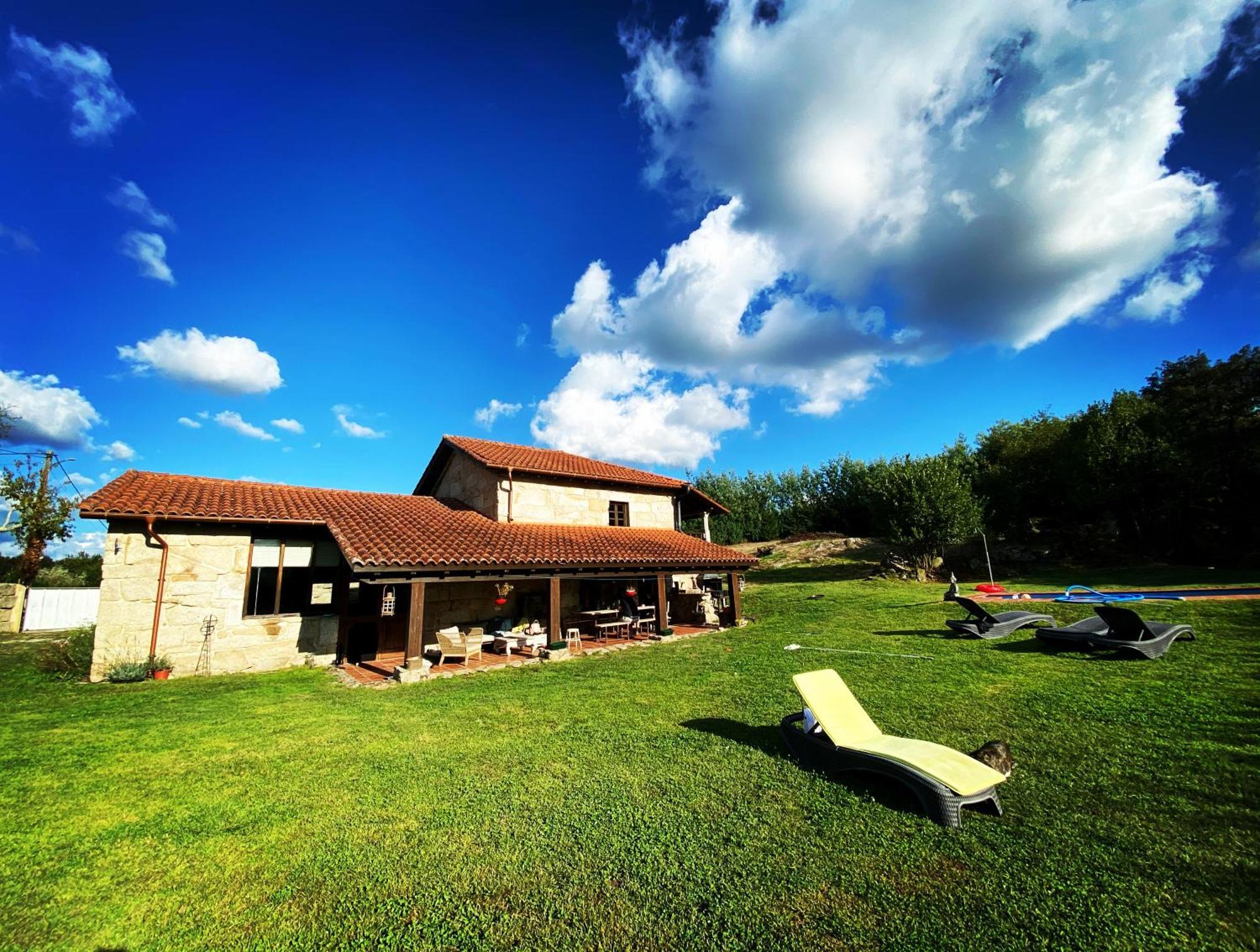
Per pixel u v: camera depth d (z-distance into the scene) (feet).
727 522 147.64
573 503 63.00
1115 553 93.76
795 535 142.82
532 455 66.90
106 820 15.78
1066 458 93.91
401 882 12.24
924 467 88.28
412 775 18.89
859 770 16.96
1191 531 87.66
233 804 16.75
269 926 10.80
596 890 11.69
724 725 23.72
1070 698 24.82
